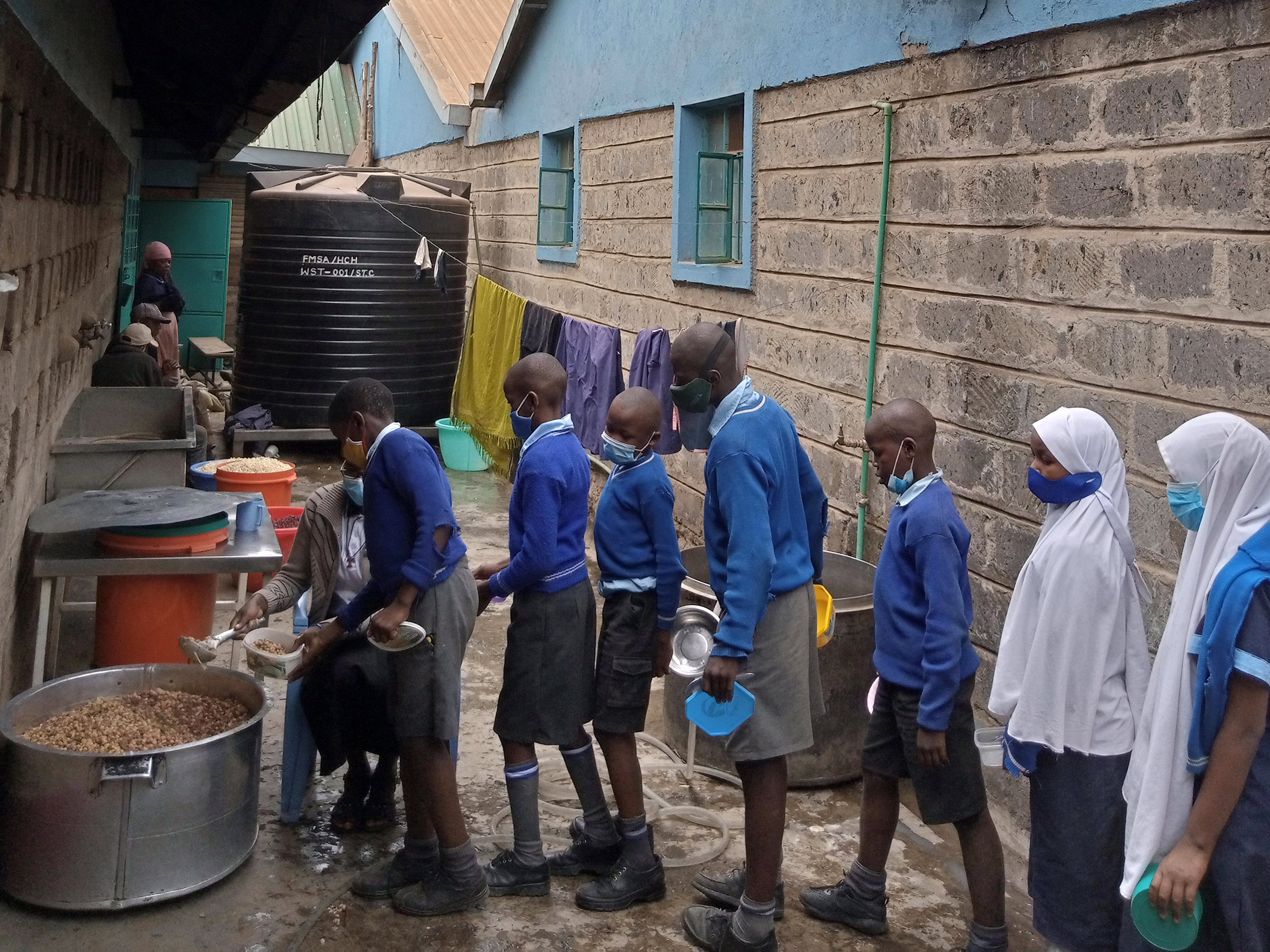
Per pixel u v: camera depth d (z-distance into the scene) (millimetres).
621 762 3574
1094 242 3678
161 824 3414
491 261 11523
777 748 3154
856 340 5094
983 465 4238
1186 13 3301
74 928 3369
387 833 4047
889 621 3303
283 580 3967
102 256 8578
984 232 4203
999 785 4141
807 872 3852
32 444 4688
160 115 13148
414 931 3441
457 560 3496
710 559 3227
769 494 3160
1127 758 2799
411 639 3326
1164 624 3436
